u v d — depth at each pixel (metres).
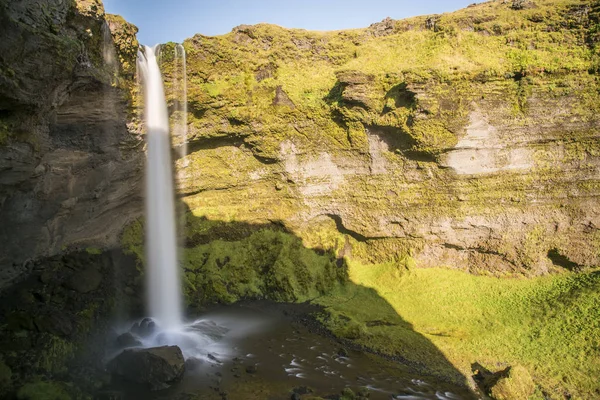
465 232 28.92
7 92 14.98
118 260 27.28
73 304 22.27
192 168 30.83
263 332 25.55
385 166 29.77
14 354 18.17
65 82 18.64
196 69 28.48
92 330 21.70
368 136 29.58
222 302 29.14
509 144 27.27
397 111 27.91
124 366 19.59
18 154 16.83
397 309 27.53
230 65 29.55
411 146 28.30
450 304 27.05
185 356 22.11
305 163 31.16
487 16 29.47
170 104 27.72
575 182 26.64
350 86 28.30
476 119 27.12
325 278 30.67
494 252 28.45
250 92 29.98
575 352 21.23
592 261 26.30
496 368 21.58
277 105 30.05
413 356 22.86
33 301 21.17
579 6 26.88
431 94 26.92
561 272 27.19
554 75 26.22
